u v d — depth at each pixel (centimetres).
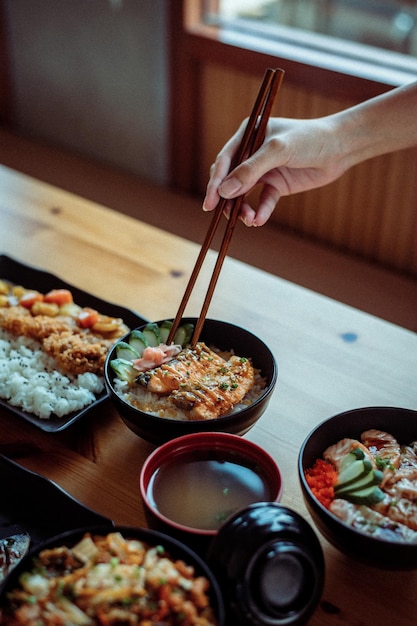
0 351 96
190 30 193
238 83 193
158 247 121
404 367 95
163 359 85
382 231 183
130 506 79
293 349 98
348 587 71
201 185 218
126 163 230
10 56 241
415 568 68
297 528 64
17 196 135
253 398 84
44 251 119
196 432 77
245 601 62
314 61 177
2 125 257
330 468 75
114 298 108
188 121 207
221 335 91
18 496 78
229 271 114
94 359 93
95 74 222
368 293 172
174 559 64
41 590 61
